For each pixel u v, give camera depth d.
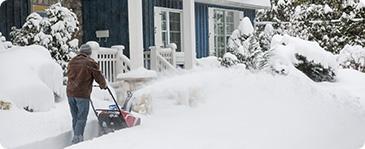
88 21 15.88
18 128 8.06
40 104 9.40
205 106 11.53
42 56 10.74
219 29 20.70
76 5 15.66
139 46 11.38
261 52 18.98
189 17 13.69
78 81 8.52
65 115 9.30
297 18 27.00
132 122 9.01
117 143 7.36
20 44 12.41
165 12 17.16
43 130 8.31
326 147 7.60
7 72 9.59
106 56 13.12
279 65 17.42
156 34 16.59
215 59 18.52
